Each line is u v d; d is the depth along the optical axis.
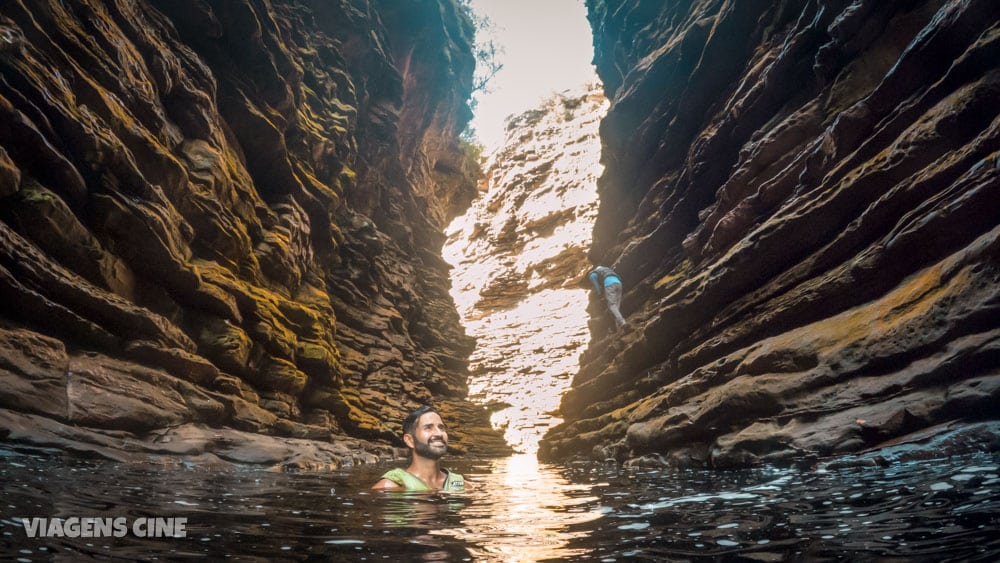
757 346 7.87
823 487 3.84
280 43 13.59
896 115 7.25
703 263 10.61
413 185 23.97
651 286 13.12
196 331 9.80
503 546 2.53
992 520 2.43
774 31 11.20
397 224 21.14
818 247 8.05
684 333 10.36
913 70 7.19
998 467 3.68
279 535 2.68
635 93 14.73
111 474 4.87
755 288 8.91
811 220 7.93
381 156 20.41
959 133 6.46
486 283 31.41
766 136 9.70
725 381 8.22
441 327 22.55
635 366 11.80
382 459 12.62
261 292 11.62
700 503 3.62
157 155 9.20
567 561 2.26
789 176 9.06
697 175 12.00
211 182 10.52
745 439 6.65
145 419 7.24
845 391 6.14
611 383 12.56
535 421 20.59
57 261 7.55
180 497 3.77
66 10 8.30
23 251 6.82
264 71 12.90
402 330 18.80
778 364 7.20
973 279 5.46
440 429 5.04
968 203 5.87
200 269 10.04
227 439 8.23
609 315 14.71
